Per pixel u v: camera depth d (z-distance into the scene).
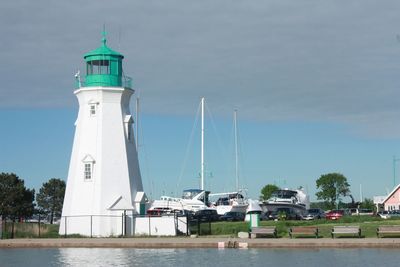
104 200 64.12
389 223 63.91
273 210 93.00
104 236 62.50
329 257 43.66
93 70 66.69
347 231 53.69
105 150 65.19
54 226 71.50
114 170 65.06
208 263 41.88
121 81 67.19
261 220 80.75
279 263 41.25
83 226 63.75
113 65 66.62
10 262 44.44
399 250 47.03
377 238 52.03
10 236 63.28
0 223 62.12
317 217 89.69
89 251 50.91
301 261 41.94
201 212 82.44
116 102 66.31
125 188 65.00
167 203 89.44
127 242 53.19
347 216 84.31
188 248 51.34
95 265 41.97
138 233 62.78
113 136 65.69
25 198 92.31
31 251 51.88
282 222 69.00
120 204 63.97
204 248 51.06
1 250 53.03
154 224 62.47
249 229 59.22
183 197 96.81
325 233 55.97
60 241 55.22
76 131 67.25
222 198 98.75
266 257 44.34
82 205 64.38
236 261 42.53
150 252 48.97
